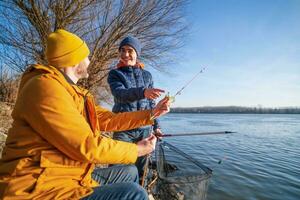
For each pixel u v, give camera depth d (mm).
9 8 7844
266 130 30734
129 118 2365
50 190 1504
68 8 8367
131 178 2348
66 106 1525
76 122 1522
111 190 1653
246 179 8500
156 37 10438
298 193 7422
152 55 10742
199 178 2789
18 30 8227
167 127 32031
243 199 6789
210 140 19062
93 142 1527
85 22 9109
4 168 1530
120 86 3252
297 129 32781
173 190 2738
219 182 7941
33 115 1494
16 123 1579
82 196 1567
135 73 3506
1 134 6105
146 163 3314
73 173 1583
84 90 1897
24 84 1692
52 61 1757
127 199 1652
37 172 1488
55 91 1528
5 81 9062
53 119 1481
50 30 8375
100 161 1562
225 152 13680
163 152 3188
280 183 8273
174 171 3021
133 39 3498
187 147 14820
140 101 3396
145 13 9703
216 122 47312
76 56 1773
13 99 9141
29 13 7980
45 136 1504
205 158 11781
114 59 10297
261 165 10734
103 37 9680
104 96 12000
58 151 1543
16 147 1542
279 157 12742
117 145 1641
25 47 8422
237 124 41344
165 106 2322
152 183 3297
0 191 1472
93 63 9797
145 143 1808
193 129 29344
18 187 1452
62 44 1736
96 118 1854
